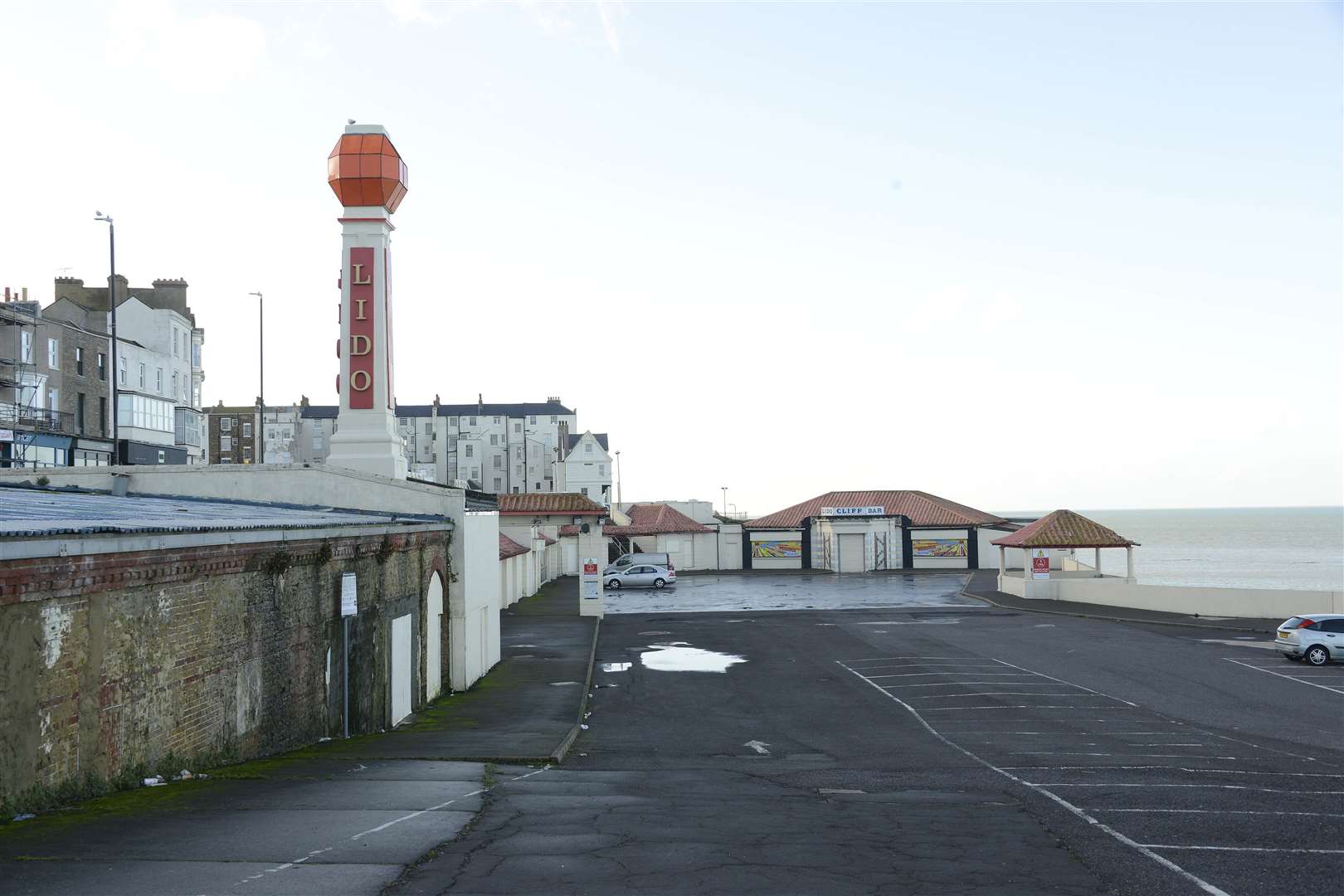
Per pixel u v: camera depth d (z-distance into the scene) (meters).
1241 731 20.59
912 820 11.70
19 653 9.39
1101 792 13.86
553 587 66.62
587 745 19.25
